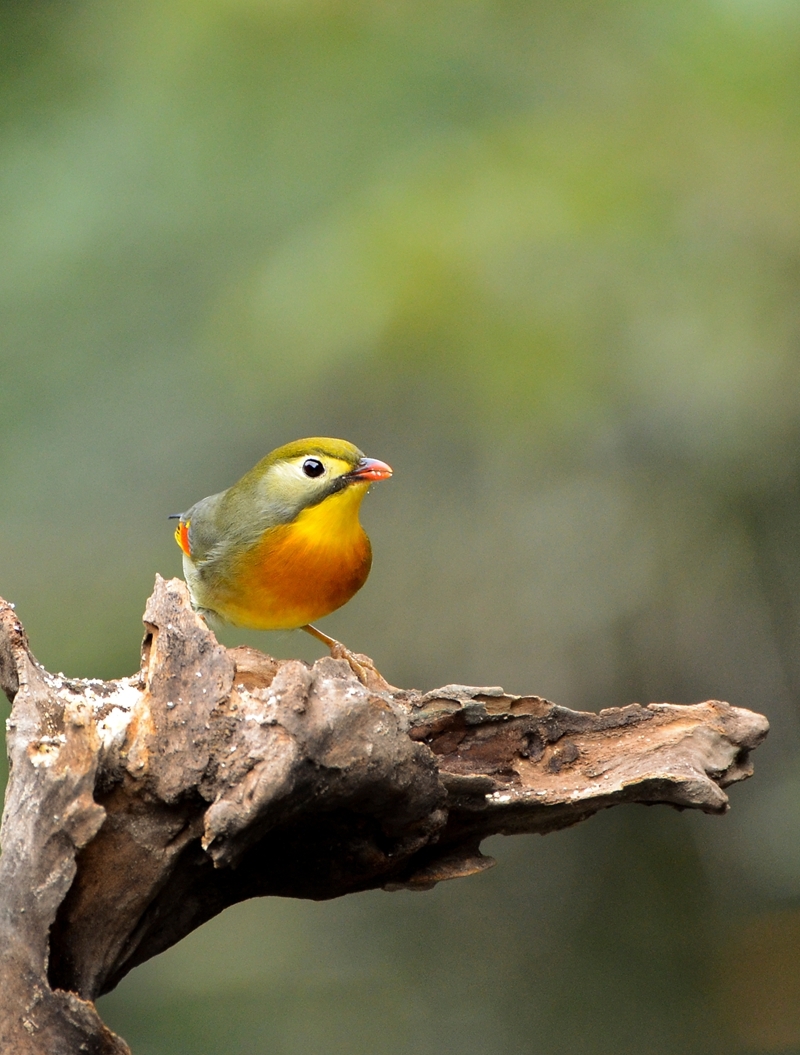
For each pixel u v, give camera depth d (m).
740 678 10.99
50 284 11.59
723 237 10.48
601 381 10.09
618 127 10.82
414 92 11.52
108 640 11.77
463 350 10.01
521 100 11.37
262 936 12.22
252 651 6.65
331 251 10.37
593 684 10.78
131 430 11.70
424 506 11.42
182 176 11.63
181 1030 11.34
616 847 12.08
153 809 5.46
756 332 10.17
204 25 11.70
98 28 12.38
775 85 10.56
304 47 11.70
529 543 11.06
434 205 10.39
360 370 10.41
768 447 10.61
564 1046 11.02
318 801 5.47
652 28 11.13
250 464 12.10
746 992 11.07
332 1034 11.25
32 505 12.02
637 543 11.01
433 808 5.69
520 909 12.10
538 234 10.21
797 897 11.41
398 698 6.82
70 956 5.34
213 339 10.71
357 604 11.25
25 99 12.42
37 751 5.36
